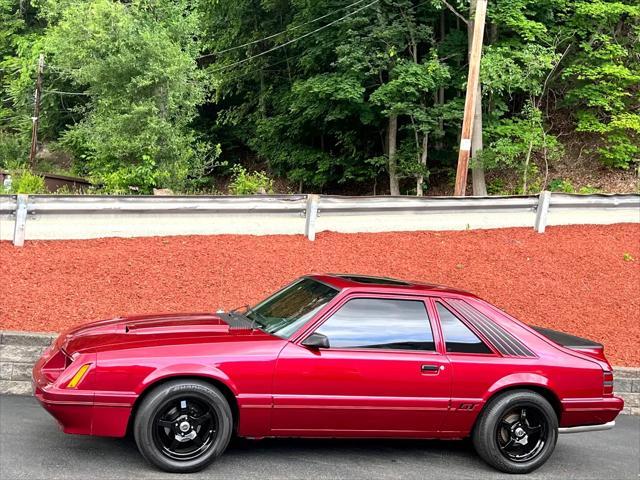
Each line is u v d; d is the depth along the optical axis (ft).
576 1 73.41
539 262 35.86
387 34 67.51
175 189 63.21
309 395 15.69
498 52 64.34
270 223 36.68
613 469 17.87
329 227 37.83
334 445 18.34
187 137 66.18
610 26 73.97
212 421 15.28
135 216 34.63
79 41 63.72
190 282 29.71
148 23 66.18
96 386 14.56
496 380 16.87
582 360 17.70
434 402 16.46
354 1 73.61
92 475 14.61
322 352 15.92
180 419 15.11
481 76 62.95
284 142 95.09
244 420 15.43
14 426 17.75
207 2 99.55
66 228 33.32
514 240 38.73
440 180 84.79
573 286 33.32
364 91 74.49
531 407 17.06
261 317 17.97
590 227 41.73
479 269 34.40
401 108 68.69
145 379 14.78
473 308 17.57
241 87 103.09
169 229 35.14
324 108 79.05
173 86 63.00
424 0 73.20
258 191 64.95
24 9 122.31
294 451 17.51
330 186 95.04
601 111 75.31
